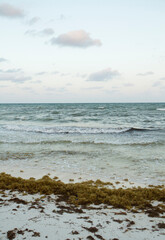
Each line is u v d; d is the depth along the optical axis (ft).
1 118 128.57
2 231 13.75
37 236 13.28
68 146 50.72
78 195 21.83
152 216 17.22
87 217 16.52
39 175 30.12
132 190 23.44
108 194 22.43
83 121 113.70
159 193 22.29
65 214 16.94
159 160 38.42
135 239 13.47
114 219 16.39
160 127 88.84
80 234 13.75
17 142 55.62
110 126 92.99
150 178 29.04
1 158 40.27
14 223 14.96
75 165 35.50
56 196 21.76
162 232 14.48
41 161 38.09
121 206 19.13
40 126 90.22
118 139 60.44
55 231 14.02
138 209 18.89
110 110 229.04
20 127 86.02
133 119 124.67
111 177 29.45
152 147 49.44
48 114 166.09
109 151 45.55
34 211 17.25
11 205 18.53
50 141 56.75
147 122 109.19
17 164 36.14
